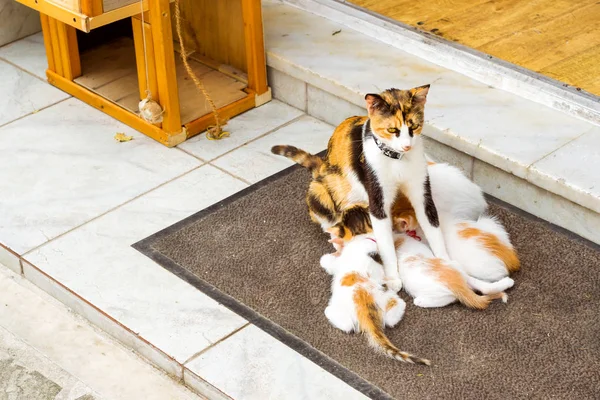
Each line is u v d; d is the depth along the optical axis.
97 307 2.77
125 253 2.98
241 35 3.72
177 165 3.42
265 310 2.73
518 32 3.80
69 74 3.82
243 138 3.57
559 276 2.81
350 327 2.61
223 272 2.89
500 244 2.78
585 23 3.86
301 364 2.54
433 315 2.68
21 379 2.64
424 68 3.55
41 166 3.42
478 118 3.24
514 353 2.54
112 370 2.65
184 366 2.55
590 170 2.96
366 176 2.74
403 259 2.75
